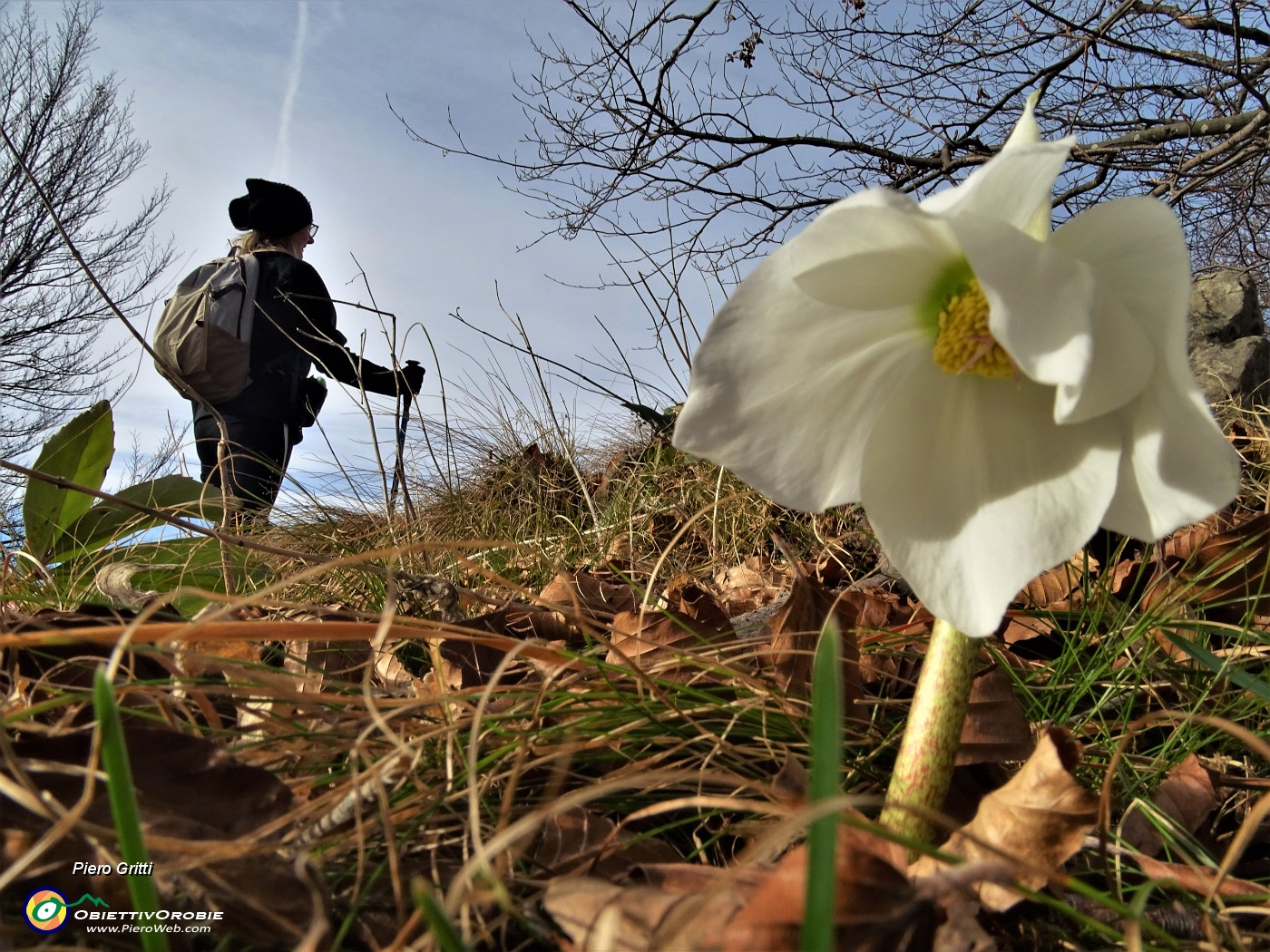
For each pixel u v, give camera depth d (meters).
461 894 0.75
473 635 1.12
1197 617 1.64
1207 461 0.82
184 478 2.55
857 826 0.69
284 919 0.74
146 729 0.86
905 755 0.91
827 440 0.97
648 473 3.75
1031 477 0.92
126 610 1.61
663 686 1.23
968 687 0.91
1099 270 0.86
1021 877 0.84
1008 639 1.82
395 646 1.70
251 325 4.61
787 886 0.58
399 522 3.30
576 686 1.30
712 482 3.25
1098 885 0.99
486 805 0.99
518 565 2.76
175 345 4.45
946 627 0.93
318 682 1.47
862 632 1.48
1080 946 0.83
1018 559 0.89
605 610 1.99
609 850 0.88
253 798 0.86
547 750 1.10
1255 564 1.63
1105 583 1.65
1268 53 5.72
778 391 0.96
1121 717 1.37
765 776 1.12
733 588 2.40
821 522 2.94
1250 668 1.52
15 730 0.97
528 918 0.79
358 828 0.78
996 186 0.83
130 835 0.64
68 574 2.24
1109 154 6.30
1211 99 6.46
